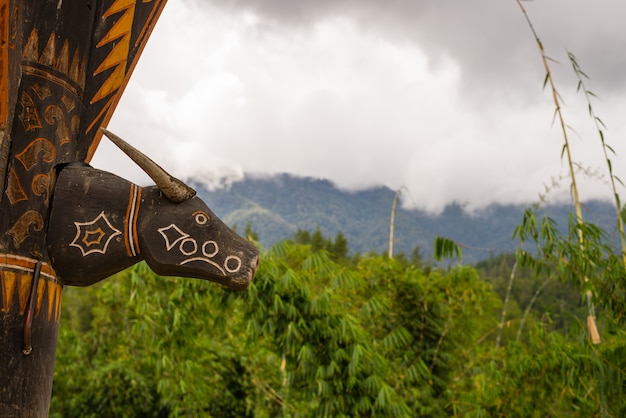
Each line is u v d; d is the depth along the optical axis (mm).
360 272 12273
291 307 8734
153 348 11531
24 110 3234
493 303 13125
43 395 3158
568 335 7035
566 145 6840
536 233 6852
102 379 14078
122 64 3631
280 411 12602
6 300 3068
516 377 8523
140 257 3391
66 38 3404
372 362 9008
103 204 3316
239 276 3354
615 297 6715
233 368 13047
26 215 3170
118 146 3271
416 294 12078
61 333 15031
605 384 6738
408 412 9164
